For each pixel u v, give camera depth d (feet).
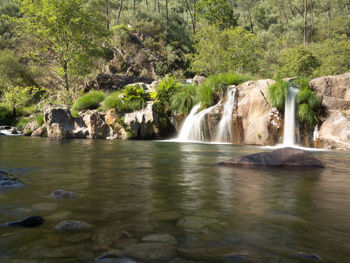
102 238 4.64
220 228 5.18
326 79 31.17
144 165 13.47
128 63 105.09
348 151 23.50
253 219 5.73
